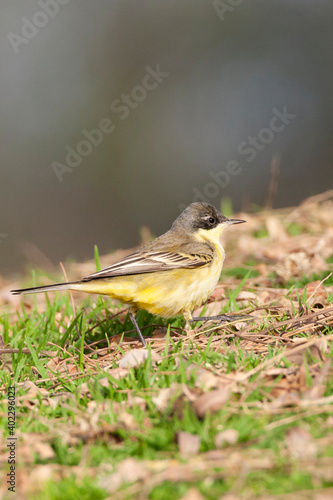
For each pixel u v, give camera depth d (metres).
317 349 8.53
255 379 8.10
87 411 8.16
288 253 15.62
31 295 16.36
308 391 7.60
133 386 8.39
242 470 6.44
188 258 11.84
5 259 32.56
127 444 7.30
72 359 10.59
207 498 6.18
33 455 7.37
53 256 33.12
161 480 6.47
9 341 11.64
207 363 8.97
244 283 14.19
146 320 12.58
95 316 12.95
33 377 10.02
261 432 7.02
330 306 10.95
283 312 11.16
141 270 11.48
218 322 11.81
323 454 6.56
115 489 6.52
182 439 7.01
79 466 7.02
